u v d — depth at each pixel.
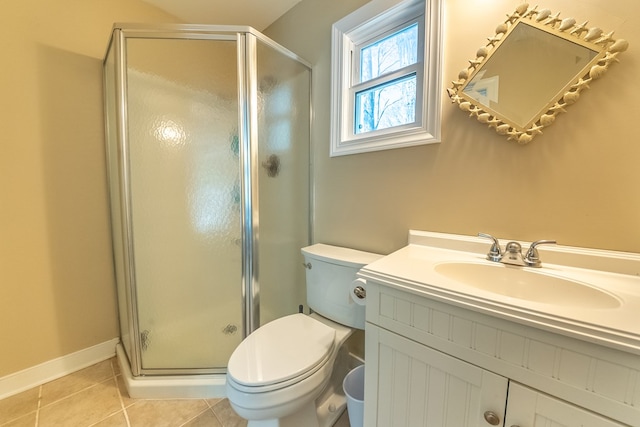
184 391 1.32
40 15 1.35
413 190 1.22
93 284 1.58
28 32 1.32
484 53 0.96
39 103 1.37
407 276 0.77
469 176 1.05
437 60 1.10
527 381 0.58
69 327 1.50
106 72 1.52
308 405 1.09
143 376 1.37
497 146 0.97
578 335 0.51
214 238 1.49
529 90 0.89
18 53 1.30
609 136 0.78
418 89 1.23
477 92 0.99
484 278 0.91
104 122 1.58
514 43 0.91
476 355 0.64
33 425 1.15
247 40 1.31
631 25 0.73
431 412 0.73
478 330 0.64
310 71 1.67
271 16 1.84
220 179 1.46
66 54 1.44
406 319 0.76
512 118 0.92
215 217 1.48
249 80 1.32
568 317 0.53
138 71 1.37
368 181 1.40
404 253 1.05
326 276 1.31
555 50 0.84
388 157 1.30
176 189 1.50
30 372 1.38
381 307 0.82
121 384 1.41
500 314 0.59
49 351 1.44
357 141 1.42
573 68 0.81
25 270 1.36
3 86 1.26
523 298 0.84
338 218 1.56
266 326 1.20
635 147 0.74
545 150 0.88
